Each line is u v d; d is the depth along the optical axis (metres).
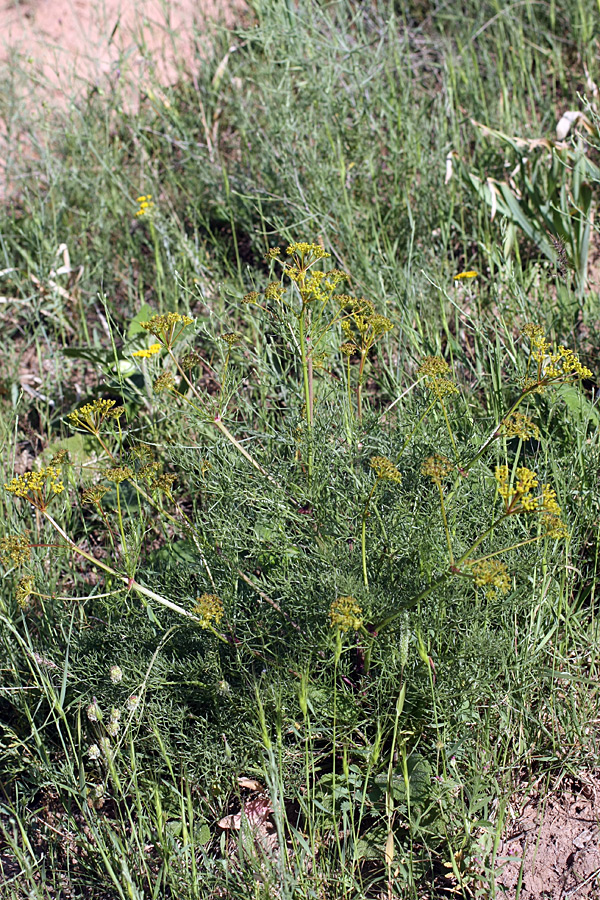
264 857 2.03
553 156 3.79
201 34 5.39
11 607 2.79
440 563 2.32
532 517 2.57
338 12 5.14
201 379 3.63
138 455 2.57
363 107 4.35
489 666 2.26
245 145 4.59
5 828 2.28
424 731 2.29
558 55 4.76
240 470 2.59
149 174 4.66
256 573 2.68
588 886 2.04
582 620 2.55
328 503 2.49
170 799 2.27
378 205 4.02
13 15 5.81
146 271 4.26
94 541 3.15
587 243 3.53
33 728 2.31
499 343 3.10
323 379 2.98
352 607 1.95
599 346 3.32
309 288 2.35
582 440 2.81
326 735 2.30
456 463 2.46
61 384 3.78
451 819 2.10
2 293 4.33
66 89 5.38
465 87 4.78
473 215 4.05
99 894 2.14
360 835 2.19
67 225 4.50
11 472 3.30
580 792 2.23
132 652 2.37
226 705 2.29
